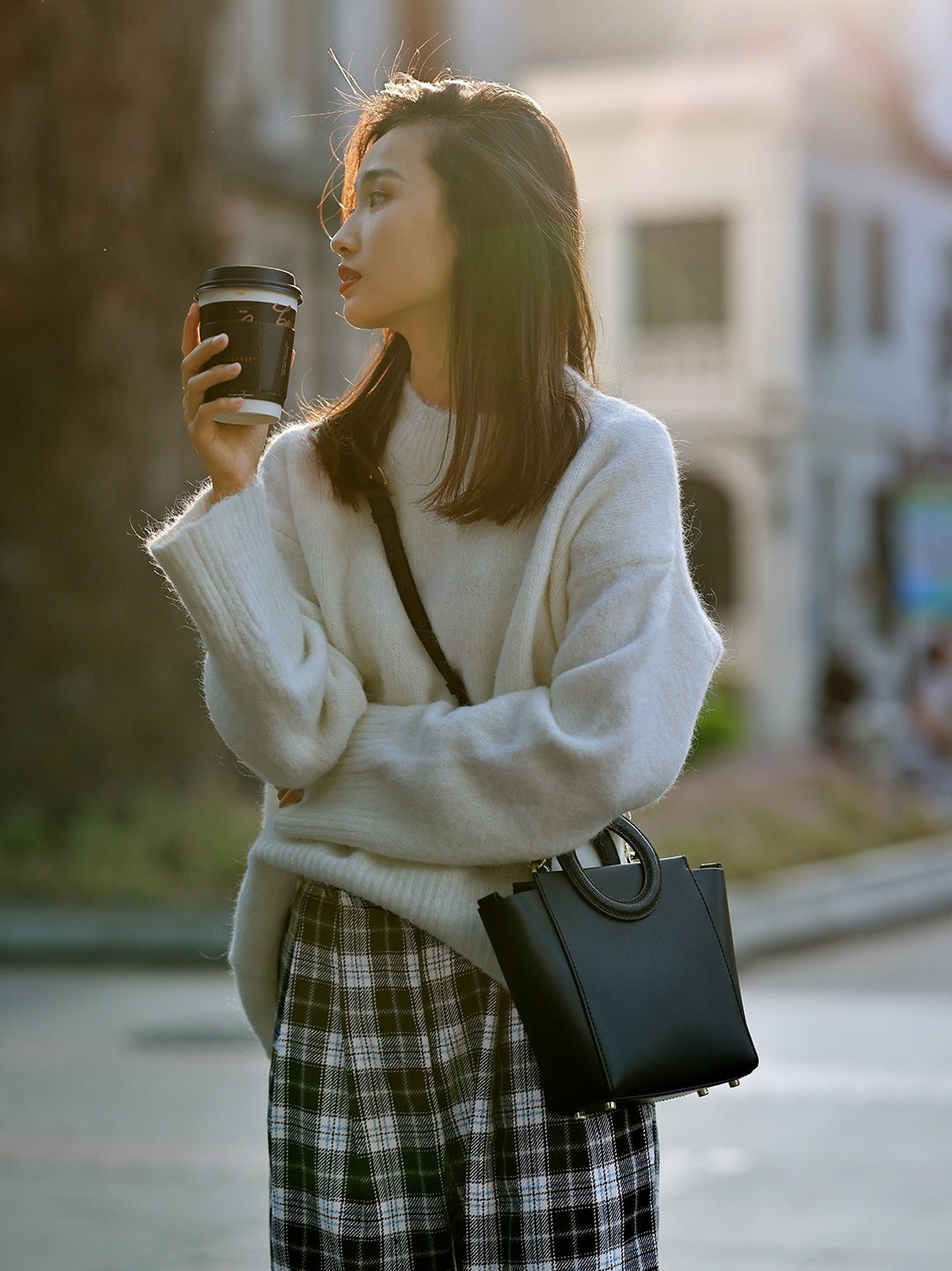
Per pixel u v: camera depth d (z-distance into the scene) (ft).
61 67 59.21
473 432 9.84
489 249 9.89
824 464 112.78
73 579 60.70
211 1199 23.80
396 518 10.28
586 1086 9.15
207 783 62.18
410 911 9.71
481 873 9.82
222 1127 28.12
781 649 110.42
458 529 10.09
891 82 116.88
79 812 59.57
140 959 48.65
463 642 10.00
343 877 9.82
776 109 108.27
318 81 82.48
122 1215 22.93
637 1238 10.03
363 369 10.57
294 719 9.73
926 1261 20.61
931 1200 23.43
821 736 95.86
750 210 109.50
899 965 48.16
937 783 83.61
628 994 9.32
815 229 111.34
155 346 61.16
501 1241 9.69
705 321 111.04
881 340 117.08
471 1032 9.82
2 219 59.72
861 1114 28.78
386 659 10.12
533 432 9.76
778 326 109.50
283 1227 10.05
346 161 10.59
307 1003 10.06
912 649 112.57
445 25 89.35
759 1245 21.29
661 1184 24.40
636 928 9.52
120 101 59.67
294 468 10.52
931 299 121.49
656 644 9.43
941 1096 30.12
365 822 9.85
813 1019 38.55
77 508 60.49
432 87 10.18
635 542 9.57
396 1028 9.87
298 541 10.45
